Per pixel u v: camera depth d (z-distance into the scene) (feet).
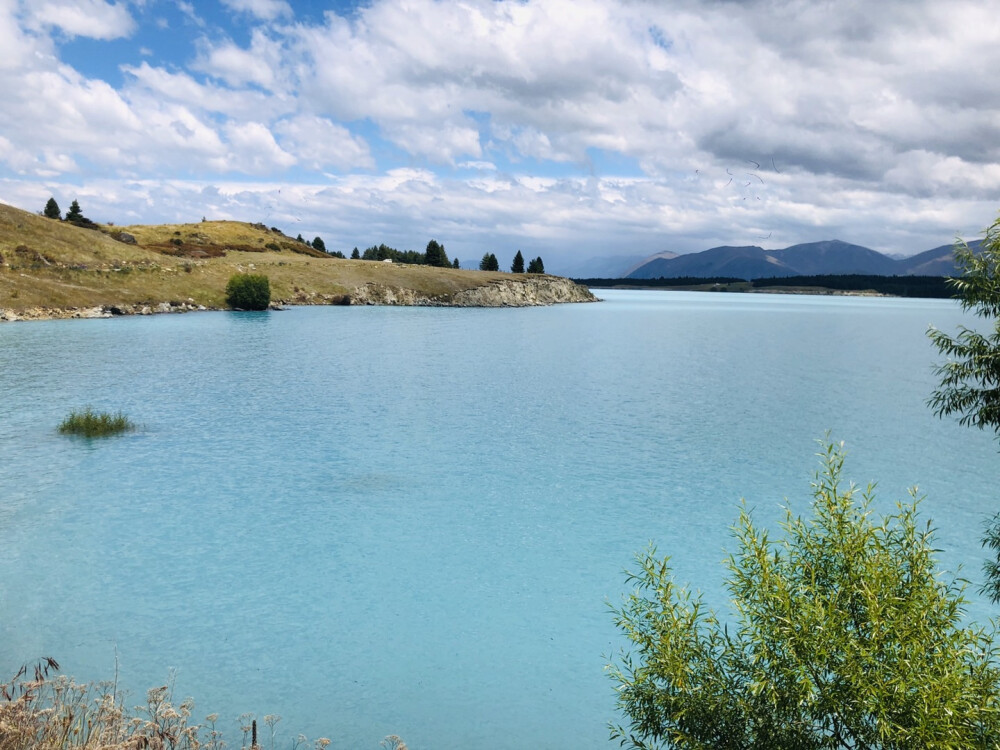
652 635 38.04
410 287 557.33
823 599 34.60
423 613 66.33
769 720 34.27
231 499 98.17
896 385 228.84
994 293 58.70
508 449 132.36
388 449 129.59
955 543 88.38
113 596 67.41
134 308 372.79
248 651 58.29
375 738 46.91
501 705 51.70
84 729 31.94
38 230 421.59
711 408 180.96
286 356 251.80
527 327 412.36
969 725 30.66
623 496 104.68
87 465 112.27
